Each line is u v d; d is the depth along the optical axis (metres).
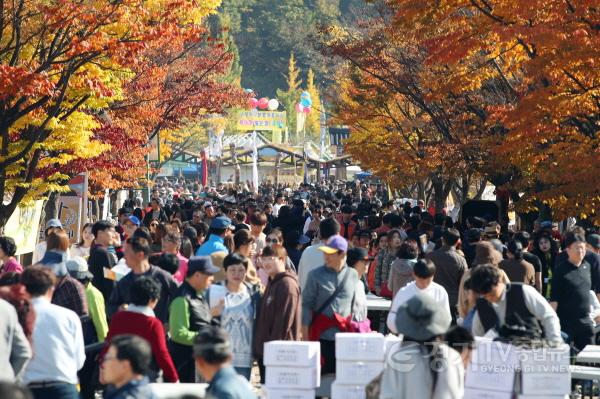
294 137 174.62
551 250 26.23
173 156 120.38
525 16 27.94
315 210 37.50
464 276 15.95
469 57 37.94
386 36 46.53
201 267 15.12
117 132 38.03
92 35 27.20
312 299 15.72
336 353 13.74
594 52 26.09
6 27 29.45
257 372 21.38
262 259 15.70
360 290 16.12
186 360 15.20
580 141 28.86
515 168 40.00
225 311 15.46
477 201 41.59
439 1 31.27
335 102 56.31
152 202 38.22
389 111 53.94
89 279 16.22
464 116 43.53
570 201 27.69
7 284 14.48
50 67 28.86
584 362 18.38
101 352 13.97
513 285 13.56
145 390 10.57
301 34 198.38
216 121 119.69
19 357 12.10
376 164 52.22
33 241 33.59
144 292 13.88
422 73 45.25
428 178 62.34
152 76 43.09
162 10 30.27
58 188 31.98
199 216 30.39
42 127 29.03
